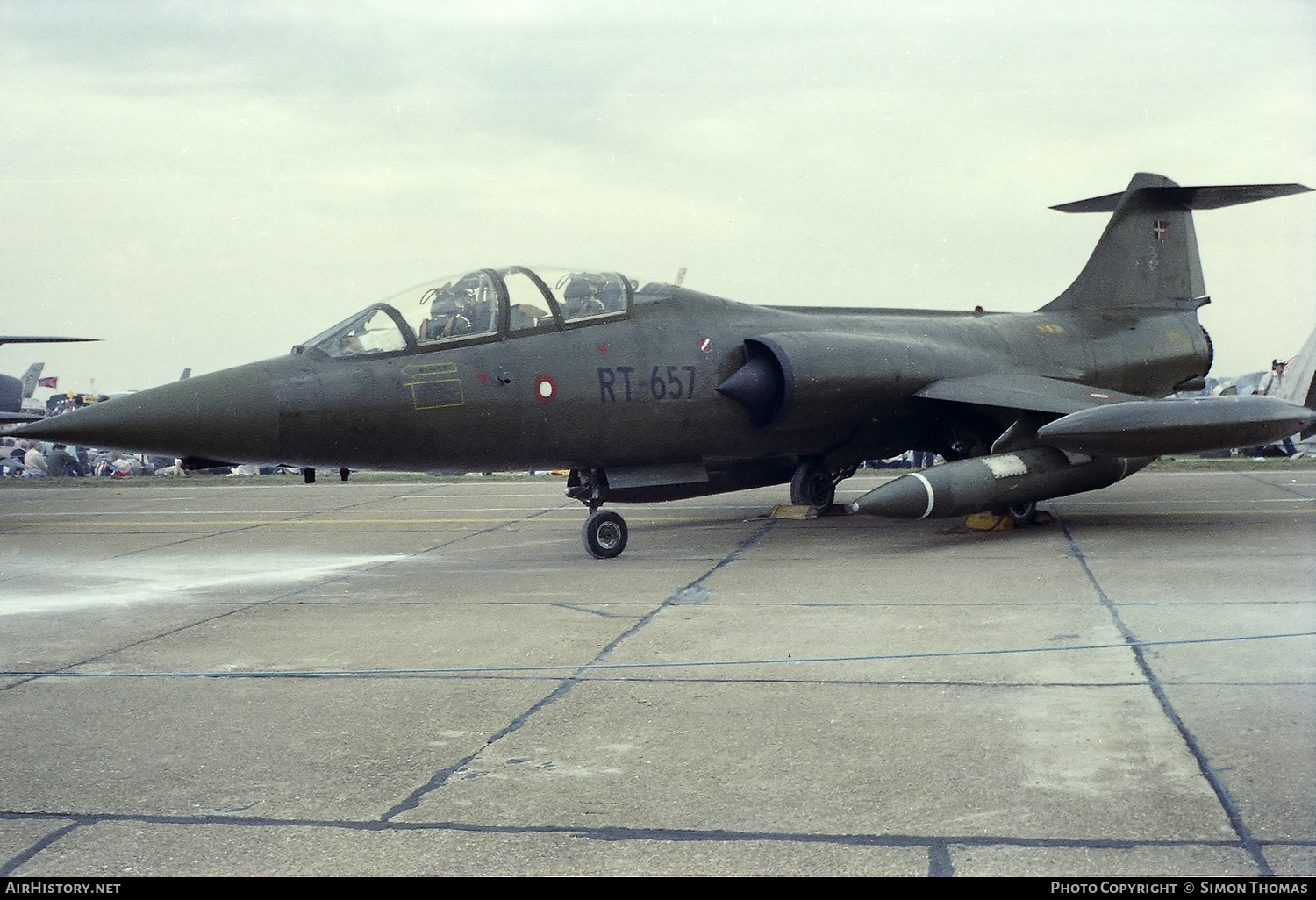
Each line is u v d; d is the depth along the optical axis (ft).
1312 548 34.17
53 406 101.24
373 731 17.84
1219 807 13.60
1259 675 19.07
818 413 40.45
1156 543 36.32
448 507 60.44
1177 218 57.62
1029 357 49.67
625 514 54.24
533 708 18.88
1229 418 36.22
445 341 35.65
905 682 19.66
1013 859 12.42
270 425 32.78
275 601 30.81
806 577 31.94
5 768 16.40
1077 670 19.92
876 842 13.00
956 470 37.17
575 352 37.40
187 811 14.55
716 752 16.29
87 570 38.42
